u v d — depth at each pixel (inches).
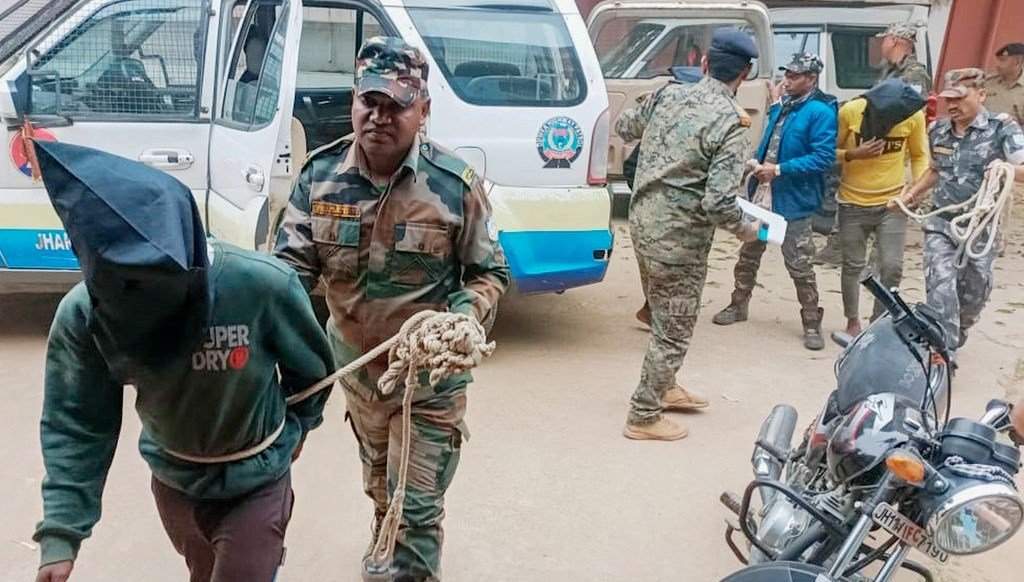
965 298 174.6
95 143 159.6
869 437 77.5
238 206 152.4
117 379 62.6
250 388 65.5
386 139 80.8
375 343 87.9
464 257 88.7
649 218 135.0
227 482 68.9
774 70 284.8
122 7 159.0
